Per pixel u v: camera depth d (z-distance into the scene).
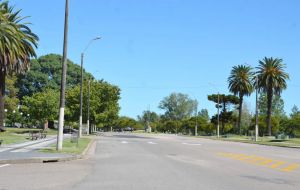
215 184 15.66
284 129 121.44
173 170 20.42
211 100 120.75
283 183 16.56
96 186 14.70
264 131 119.25
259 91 100.19
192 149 40.59
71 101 94.56
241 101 109.88
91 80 99.25
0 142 35.25
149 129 171.00
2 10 54.94
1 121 58.59
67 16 31.45
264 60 98.25
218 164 24.58
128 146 43.84
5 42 48.78
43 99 92.19
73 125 109.44
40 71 128.50
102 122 97.00
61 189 13.93
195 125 127.81
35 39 58.69
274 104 163.62
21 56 54.06
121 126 179.25
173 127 159.88
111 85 98.12
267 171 21.25
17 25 53.09
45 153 28.16
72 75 132.00
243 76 107.56
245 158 30.36
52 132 85.50
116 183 15.50
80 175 17.94
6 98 100.19
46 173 18.47
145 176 17.78
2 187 14.16
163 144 49.81
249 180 17.23
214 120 120.75
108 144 47.22
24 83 126.44
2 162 22.83
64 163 23.75
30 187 14.26
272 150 44.00
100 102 96.62
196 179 17.03
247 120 135.88
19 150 30.47
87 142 46.25
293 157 33.12
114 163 24.12
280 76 97.50
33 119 96.94
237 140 76.75
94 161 25.47
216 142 63.47
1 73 55.25
